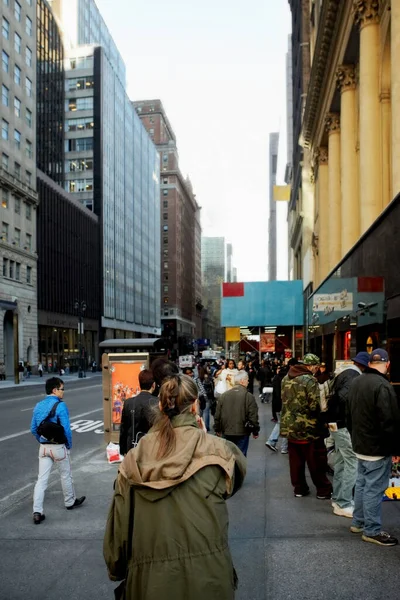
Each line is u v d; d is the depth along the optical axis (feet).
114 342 71.87
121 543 7.92
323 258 101.86
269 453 35.47
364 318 47.24
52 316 219.00
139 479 7.66
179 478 7.58
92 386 126.93
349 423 18.56
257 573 15.30
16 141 184.03
